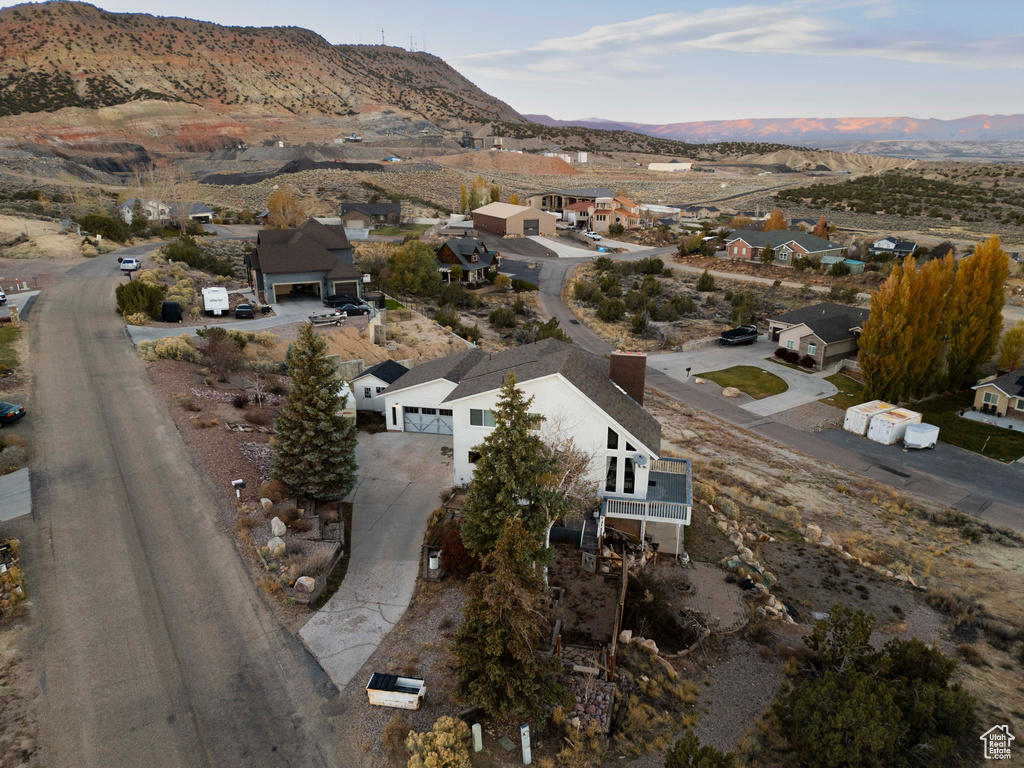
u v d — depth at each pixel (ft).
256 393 123.24
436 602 68.90
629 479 88.89
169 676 56.24
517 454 63.52
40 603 63.16
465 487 95.55
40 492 80.69
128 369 121.60
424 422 118.11
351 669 58.65
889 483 125.18
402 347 165.89
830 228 384.27
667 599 77.10
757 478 122.21
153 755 48.88
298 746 50.47
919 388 165.37
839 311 206.28
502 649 51.52
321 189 476.13
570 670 60.70
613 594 75.82
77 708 52.37
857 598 83.30
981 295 165.17
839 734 50.80
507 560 51.55
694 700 60.70
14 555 68.39
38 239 237.04
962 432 146.72
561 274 313.94
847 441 145.28
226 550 72.95
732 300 268.00
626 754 52.34
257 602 66.08
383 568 75.46
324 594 69.31
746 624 73.97
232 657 58.95
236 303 185.57
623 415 89.15
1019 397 149.89
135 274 199.52
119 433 96.32
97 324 149.48
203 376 126.11
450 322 199.62
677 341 218.18
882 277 282.77
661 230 415.85
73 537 72.95
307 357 84.12
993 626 76.59
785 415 159.94
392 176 567.59
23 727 50.08
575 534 85.35
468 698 53.16
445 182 598.34
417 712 54.03
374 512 89.25
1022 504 116.98
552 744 52.49
